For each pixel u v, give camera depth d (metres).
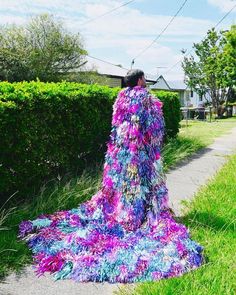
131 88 5.51
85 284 4.24
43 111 6.57
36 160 6.48
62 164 7.35
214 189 7.48
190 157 11.67
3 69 25.14
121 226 5.25
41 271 4.42
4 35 26.38
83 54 28.12
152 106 5.43
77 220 5.44
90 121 8.14
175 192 7.82
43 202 6.14
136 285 4.14
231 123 27.89
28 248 4.88
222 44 42.25
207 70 42.69
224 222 5.62
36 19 26.92
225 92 43.41
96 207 5.57
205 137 16.47
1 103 5.64
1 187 5.75
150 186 5.40
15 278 4.32
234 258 4.46
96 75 28.30
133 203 5.32
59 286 4.20
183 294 3.79
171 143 12.39
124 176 5.40
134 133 5.36
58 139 7.09
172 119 13.56
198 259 4.46
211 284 3.97
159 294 3.82
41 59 26.52
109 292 4.10
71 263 4.46
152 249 4.65
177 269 4.30
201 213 5.99
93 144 8.59
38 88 6.86
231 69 40.03
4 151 5.75
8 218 5.54
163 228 5.07
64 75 27.44
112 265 4.38
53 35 26.81
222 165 10.53
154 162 5.44
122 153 5.43
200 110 32.97
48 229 5.14
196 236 5.19
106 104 8.85
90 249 4.67
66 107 7.26
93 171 8.09
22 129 6.00
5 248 4.77
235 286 3.94
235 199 6.75
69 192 6.48
